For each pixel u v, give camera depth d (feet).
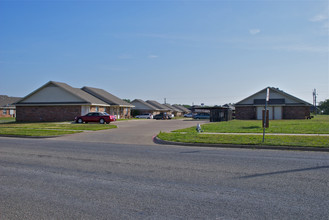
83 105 131.13
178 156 35.40
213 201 18.16
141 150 41.42
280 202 17.80
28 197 19.34
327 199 18.26
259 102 148.05
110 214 16.19
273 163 30.07
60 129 80.43
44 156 36.06
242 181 22.85
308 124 87.20
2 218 15.75
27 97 137.18
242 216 15.67
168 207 17.19
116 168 28.30
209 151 39.86
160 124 108.58
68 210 16.87
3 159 33.96
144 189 20.97
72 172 26.68
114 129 82.89
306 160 31.71
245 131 63.82
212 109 130.82
